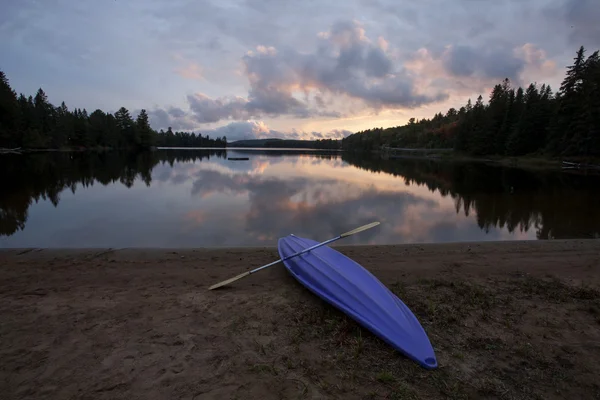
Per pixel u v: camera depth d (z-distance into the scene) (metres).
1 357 3.16
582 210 12.19
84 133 75.56
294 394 2.72
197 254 6.52
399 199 14.39
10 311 4.07
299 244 6.04
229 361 3.14
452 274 5.54
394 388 2.80
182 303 4.37
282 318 3.97
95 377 2.90
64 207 11.85
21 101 69.94
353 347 3.38
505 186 19.66
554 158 42.22
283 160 48.34
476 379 2.94
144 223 9.67
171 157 52.72
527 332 3.70
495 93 69.62
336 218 10.56
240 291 4.79
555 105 48.19
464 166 40.31
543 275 5.49
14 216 10.45
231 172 26.44
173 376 2.93
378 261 6.22
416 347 3.28
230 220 10.12
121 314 4.04
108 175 22.56
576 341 3.54
